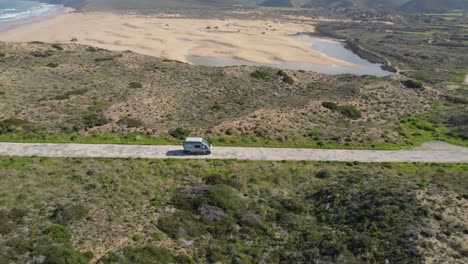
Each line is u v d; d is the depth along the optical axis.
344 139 51.59
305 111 61.31
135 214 31.81
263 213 34.38
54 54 88.88
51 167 39.28
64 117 52.53
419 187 36.44
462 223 30.42
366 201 34.56
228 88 74.00
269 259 28.03
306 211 35.44
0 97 57.81
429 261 26.12
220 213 32.84
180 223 30.84
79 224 29.33
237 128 52.41
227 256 27.84
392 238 28.97
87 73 76.50
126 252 26.12
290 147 48.75
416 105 70.44
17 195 32.69
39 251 25.16
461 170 44.59
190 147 44.88
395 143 51.84
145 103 59.59
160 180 38.91
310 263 27.39
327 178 41.44
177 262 26.17
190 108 60.78
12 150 43.00
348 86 80.50
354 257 27.66
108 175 38.25
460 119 62.78
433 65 119.38
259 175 41.47
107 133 48.72
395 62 125.44
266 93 73.69
